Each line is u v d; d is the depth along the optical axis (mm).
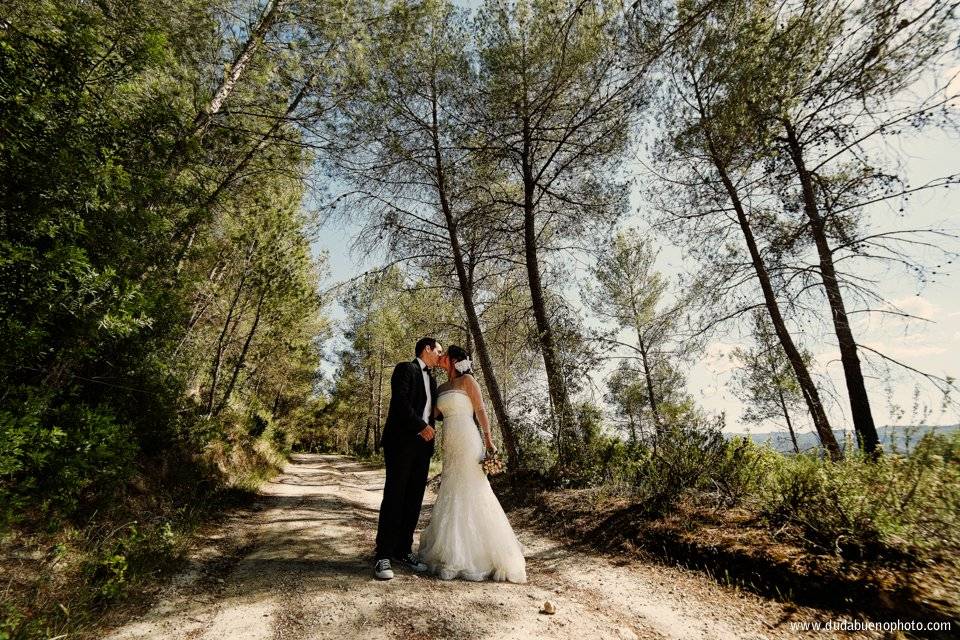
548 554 4547
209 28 6609
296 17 7828
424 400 3957
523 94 9164
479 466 3934
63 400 3732
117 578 2926
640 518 4820
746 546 3686
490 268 12344
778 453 5508
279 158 8609
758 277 10094
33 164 2971
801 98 3820
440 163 10727
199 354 9609
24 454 2773
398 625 2664
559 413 7730
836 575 3076
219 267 9984
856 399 8617
